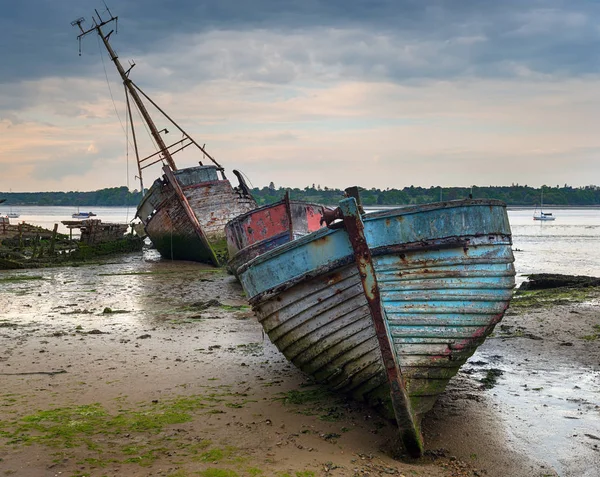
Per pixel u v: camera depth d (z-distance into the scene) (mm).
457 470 6270
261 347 11383
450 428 7387
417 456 6504
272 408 7875
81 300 18031
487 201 7598
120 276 24812
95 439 6688
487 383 9180
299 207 18562
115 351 11070
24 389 8625
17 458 6082
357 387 7492
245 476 5809
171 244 29609
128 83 29750
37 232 42406
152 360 10406
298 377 9359
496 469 6344
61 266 29219
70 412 7598
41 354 10797
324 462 6211
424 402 7160
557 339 11875
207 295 19094
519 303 15781
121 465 6000
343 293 7203
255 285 7930
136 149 29844
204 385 8953
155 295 19125
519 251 38188
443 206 7148
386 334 6801
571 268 28141
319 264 7250
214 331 12930
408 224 7074
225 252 28500
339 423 7375
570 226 78562
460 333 7188
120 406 7910
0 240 37938
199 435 6883
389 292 7000
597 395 8656
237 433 6973
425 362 7039
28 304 17203
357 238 6859
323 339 7430
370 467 6148
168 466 6000
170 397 8352
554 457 6648
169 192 28156
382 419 7523
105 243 35562
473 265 7355
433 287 7102
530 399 8477
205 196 28406
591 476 6227
